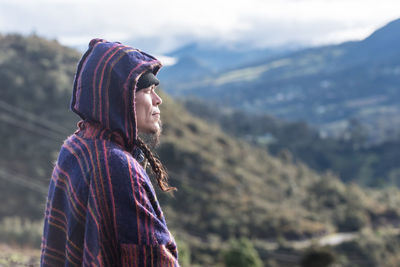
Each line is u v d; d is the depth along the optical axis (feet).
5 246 40.52
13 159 172.45
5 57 222.07
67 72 227.20
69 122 192.34
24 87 205.46
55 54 234.38
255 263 102.27
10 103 199.00
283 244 157.99
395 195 272.10
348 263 147.74
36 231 78.84
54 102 205.57
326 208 225.15
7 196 153.07
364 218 211.61
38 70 219.41
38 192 153.28
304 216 198.59
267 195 215.10
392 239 184.85
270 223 179.22
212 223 166.20
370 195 270.87
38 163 169.58
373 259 162.20
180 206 179.42
